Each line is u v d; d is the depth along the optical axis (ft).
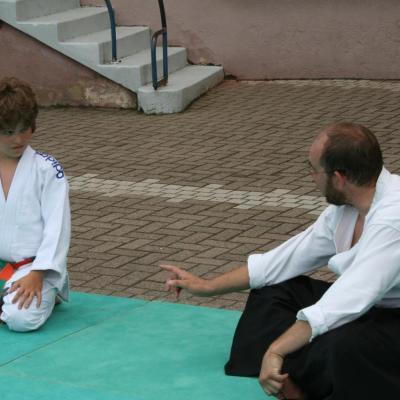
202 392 32.32
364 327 28.84
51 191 37.86
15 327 37.78
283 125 73.77
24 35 83.66
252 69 88.02
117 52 84.28
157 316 39.75
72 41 82.94
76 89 83.30
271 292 33.19
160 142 71.10
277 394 29.27
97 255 48.37
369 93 81.30
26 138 37.22
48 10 86.22
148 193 58.70
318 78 86.69
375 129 71.00
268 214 53.83
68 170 64.59
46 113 82.28
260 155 66.33
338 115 75.56
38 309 37.81
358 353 28.48
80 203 57.06
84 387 33.01
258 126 73.97
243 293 43.09
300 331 28.68
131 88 81.46
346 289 28.40
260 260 33.22
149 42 89.04
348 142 28.76
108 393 32.48
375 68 84.94
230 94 84.48
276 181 60.13
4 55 84.74
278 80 87.66
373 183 29.19
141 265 46.83
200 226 52.24
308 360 29.14
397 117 73.97
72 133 75.05
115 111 81.82
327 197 29.84
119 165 65.36
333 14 84.79
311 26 85.61
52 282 38.11
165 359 35.22
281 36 86.58
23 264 38.24
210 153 67.46
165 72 80.94
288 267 33.01
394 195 28.73
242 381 32.99
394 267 28.30
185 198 57.41
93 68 81.97
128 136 73.31
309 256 32.68
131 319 39.40
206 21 88.12
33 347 36.52
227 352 35.70
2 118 36.24
